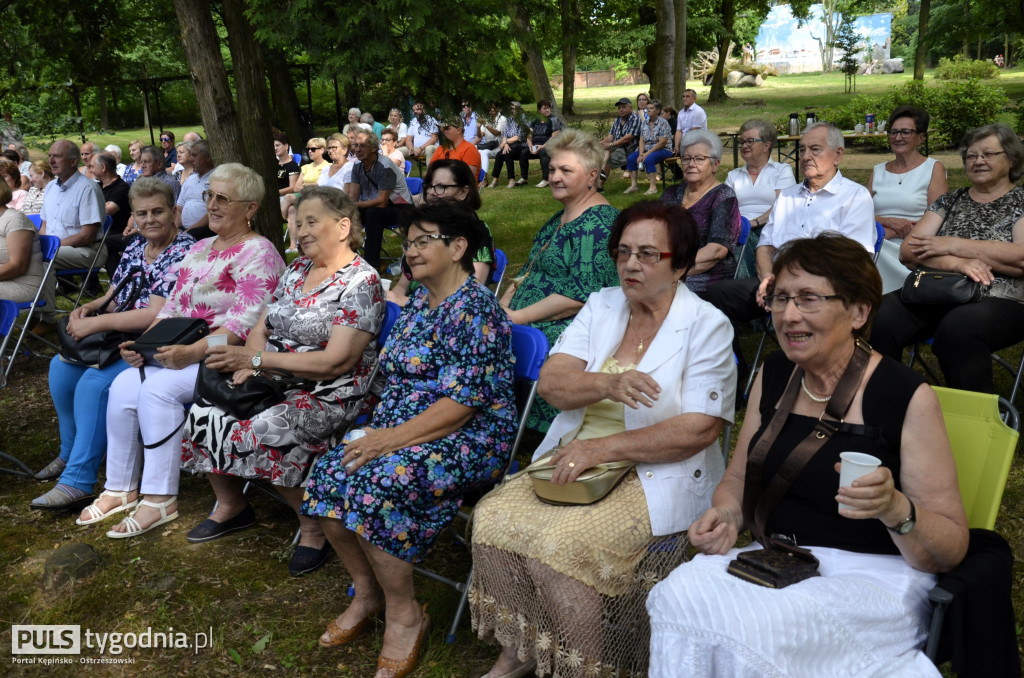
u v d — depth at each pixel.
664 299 2.76
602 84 49.56
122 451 4.00
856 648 1.96
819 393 2.29
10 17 9.34
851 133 12.15
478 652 2.93
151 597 3.36
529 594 2.52
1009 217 3.96
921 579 2.13
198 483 4.38
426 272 3.03
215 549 3.71
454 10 5.04
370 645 3.02
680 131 14.02
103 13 9.97
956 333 3.71
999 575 2.08
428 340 3.04
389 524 2.77
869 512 1.94
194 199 7.44
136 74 23.55
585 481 2.51
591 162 4.00
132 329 4.33
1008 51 45.50
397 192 8.29
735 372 2.70
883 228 4.89
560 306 3.95
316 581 3.44
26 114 10.20
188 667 2.96
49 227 7.41
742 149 6.05
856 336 2.26
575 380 2.71
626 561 2.48
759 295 4.31
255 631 3.12
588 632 2.44
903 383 2.16
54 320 6.91
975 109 14.45
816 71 56.75
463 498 3.00
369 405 3.66
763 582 2.00
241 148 6.57
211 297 4.06
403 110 5.47
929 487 2.12
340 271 3.58
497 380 3.01
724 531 2.24
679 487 2.58
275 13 4.97
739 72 43.44
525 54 6.16
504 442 3.02
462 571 3.42
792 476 2.23
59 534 3.87
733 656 1.90
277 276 4.11
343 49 4.99
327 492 2.84
